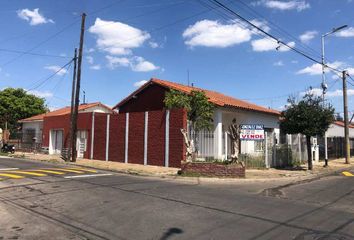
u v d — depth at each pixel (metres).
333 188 14.28
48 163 24.28
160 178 16.77
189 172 17.12
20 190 12.38
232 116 26.78
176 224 7.86
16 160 26.30
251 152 23.31
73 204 10.02
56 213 9.01
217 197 11.23
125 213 8.91
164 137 21.86
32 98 52.19
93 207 9.62
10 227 7.78
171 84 26.47
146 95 26.89
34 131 40.91
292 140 27.31
